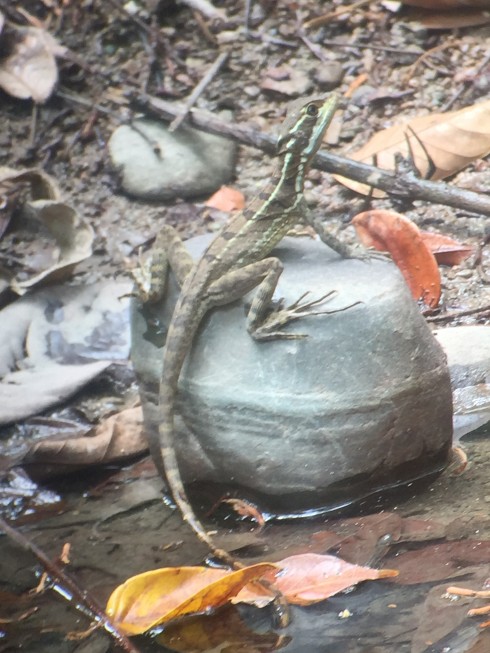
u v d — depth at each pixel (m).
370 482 4.93
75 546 4.84
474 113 7.62
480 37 8.77
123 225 7.95
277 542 4.65
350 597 4.09
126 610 4.12
